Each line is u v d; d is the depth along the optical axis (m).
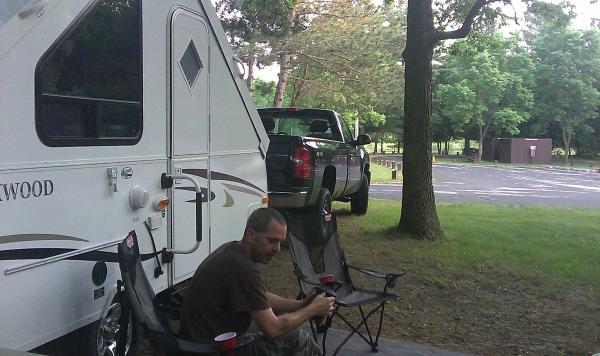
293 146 6.79
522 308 5.23
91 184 3.00
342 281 4.45
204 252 4.24
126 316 3.13
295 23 16.42
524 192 17.94
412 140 7.82
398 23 18.33
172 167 3.75
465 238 7.93
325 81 19.64
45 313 2.69
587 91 41.03
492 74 39.97
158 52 3.58
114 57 3.18
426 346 4.30
